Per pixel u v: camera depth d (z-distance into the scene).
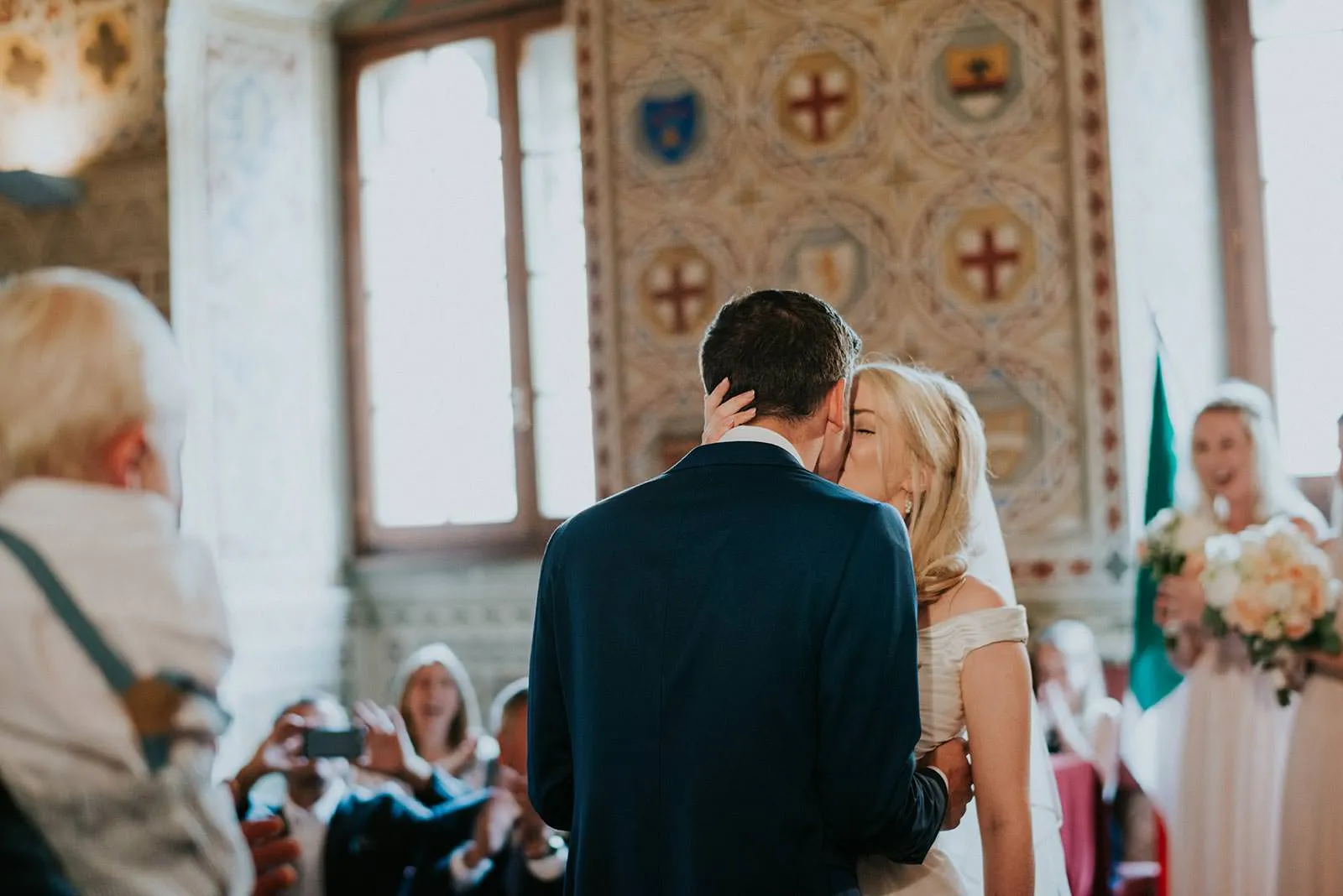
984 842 1.93
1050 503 4.85
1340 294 5.03
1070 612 4.80
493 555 6.17
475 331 6.29
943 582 2.04
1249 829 3.55
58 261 6.09
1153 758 4.09
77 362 1.25
